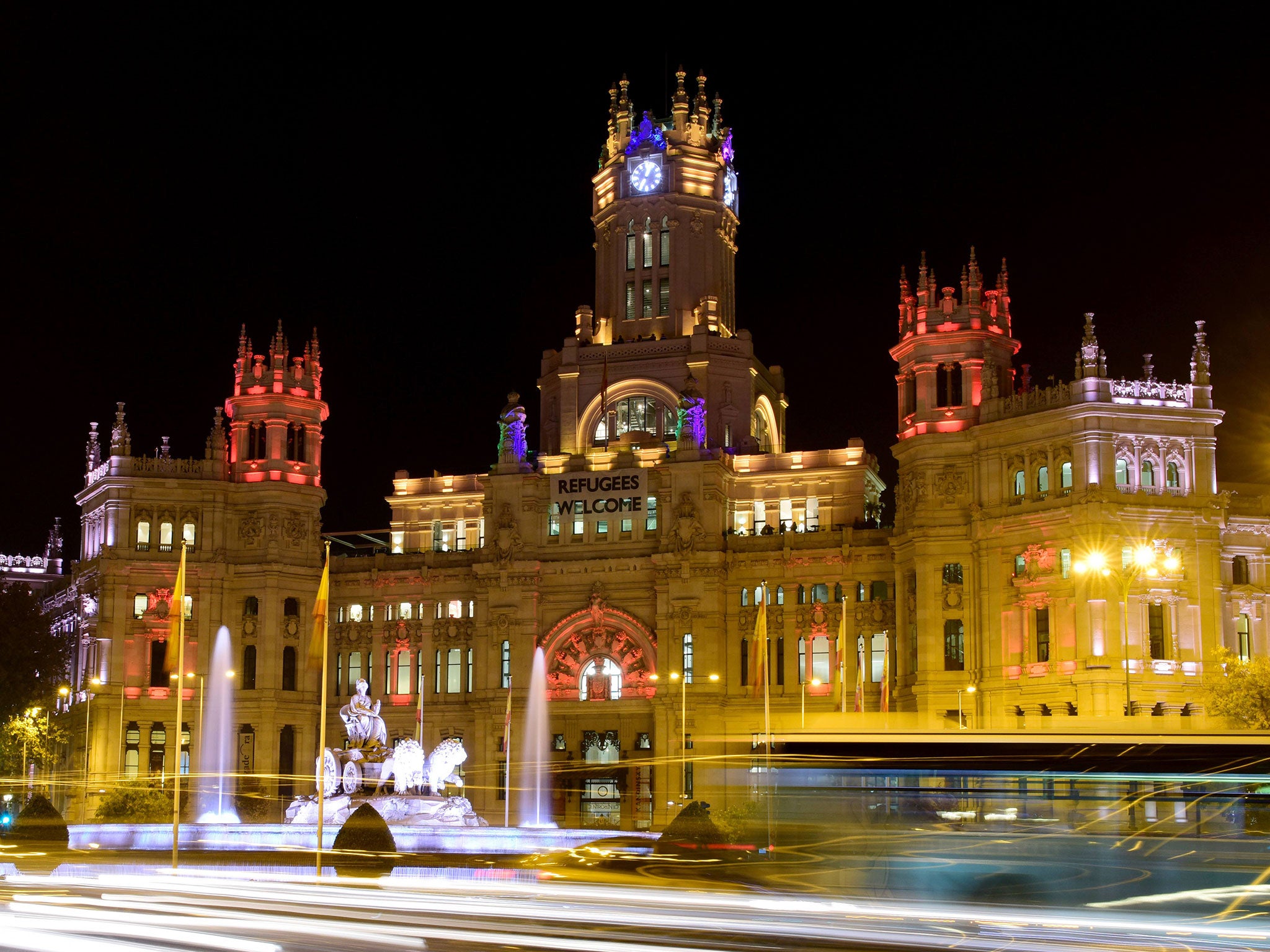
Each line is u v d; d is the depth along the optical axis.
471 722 156.25
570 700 151.12
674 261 167.38
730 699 147.38
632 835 107.31
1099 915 48.88
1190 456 127.94
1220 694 108.81
